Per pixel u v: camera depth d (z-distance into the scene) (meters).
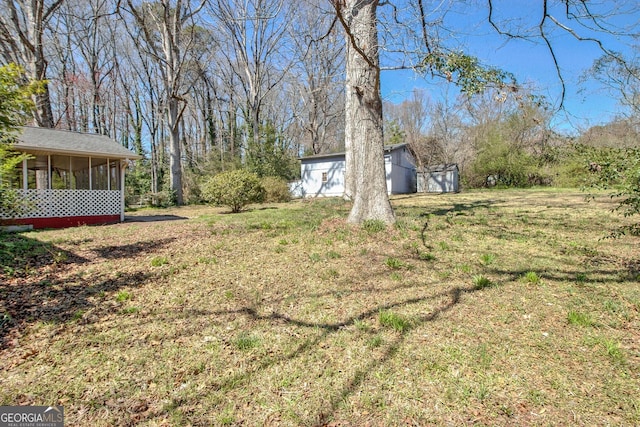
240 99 25.67
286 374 2.12
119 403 1.89
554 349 2.30
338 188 21.73
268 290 3.58
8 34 12.41
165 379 2.10
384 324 2.72
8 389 2.02
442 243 5.14
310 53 18.23
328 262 4.46
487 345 2.36
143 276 4.10
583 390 1.88
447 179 23.61
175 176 17.33
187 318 2.96
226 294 3.48
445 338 2.48
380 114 6.32
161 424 1.73
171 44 16.06
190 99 27.03
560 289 3.33
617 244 5.00
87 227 8.70
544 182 20.61
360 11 5.52
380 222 6.12
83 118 22.66
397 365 2.17
